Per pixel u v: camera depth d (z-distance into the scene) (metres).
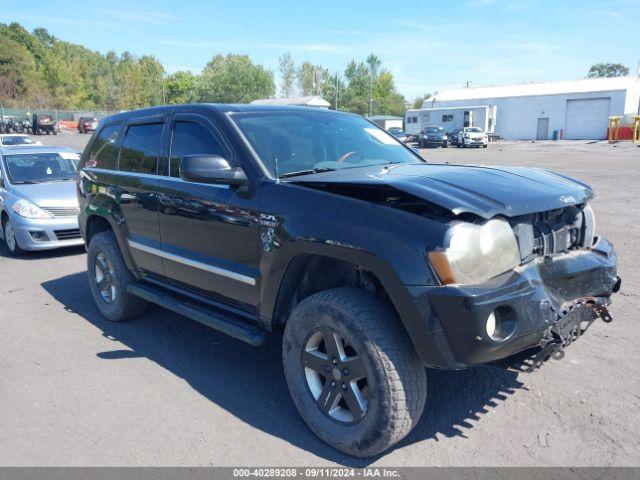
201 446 3.24
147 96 98.81
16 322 5.49
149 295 4.67
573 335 3.11
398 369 2.86
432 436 3.26
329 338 3.11
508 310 2.70
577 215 3.44
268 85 82.25
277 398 3.80
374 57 103.75
